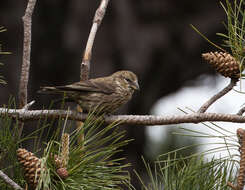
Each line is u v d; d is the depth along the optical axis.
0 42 16.41
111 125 4.50
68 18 15.79
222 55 5.25
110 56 15.60
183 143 11.30
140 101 17.55
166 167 4.73
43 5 16.23
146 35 15.96
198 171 4.66
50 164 4.40
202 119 5.45
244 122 5.43
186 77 18.03
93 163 4.46
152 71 17.23
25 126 13.73
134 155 16.39
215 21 16.91
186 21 16.91
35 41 16.61
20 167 4.42
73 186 4.39
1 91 15.88
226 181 4.62
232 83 5.36
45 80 16.89
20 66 16.31
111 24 15.71
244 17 5.03
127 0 15.92
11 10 16.38
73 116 5.85
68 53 16.22
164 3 16.53
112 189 4.43
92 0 15.59
